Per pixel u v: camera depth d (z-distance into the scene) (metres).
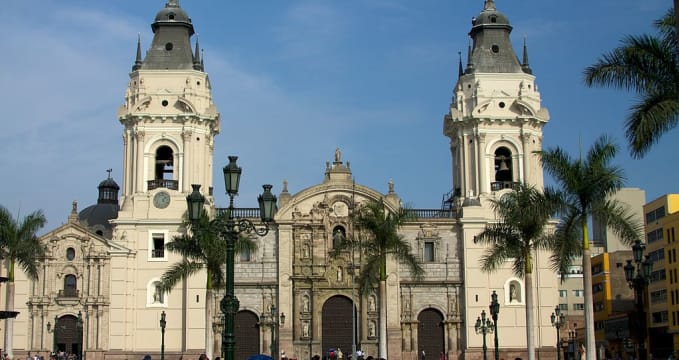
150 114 117.69
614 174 72.38
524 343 116.38
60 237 115.06
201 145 119.44
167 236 115.94
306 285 117.25
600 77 52.22
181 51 120.75
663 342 145.25
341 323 117.12
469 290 117.00
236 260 117.50
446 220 119.19
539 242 82.69
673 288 139.00
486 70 122.62
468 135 121.94
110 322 113.75
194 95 118.94
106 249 115.06
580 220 74.06
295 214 118.31
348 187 118.88
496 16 124.94
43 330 113.25
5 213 97.69
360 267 117.56
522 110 120.94
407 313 117.00
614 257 167.25
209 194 120.19
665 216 143.00
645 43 51.72
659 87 51.34
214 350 114.56
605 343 159.12
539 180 121.06
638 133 48.28
